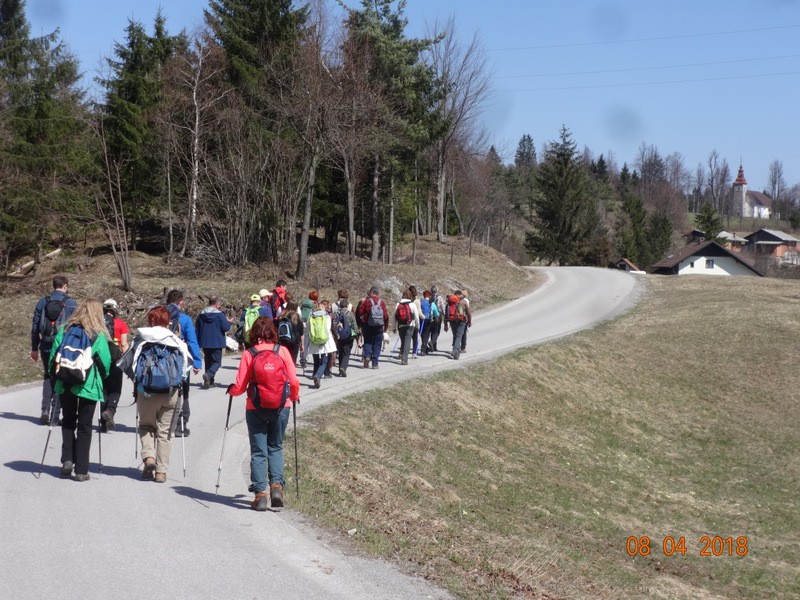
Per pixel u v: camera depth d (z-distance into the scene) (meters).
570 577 8.29
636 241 97.12
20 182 31.91
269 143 36.53
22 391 15.38
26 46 39.16
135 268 35.38
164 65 41.88
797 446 20.73
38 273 33.81
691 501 15.93
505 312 35.78
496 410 18.50
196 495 8.10
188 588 5.43
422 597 5.80
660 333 30.70
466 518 10.35
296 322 15.00
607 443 19.39
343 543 6.96
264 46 39.75
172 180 40.25
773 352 28.12
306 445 11.59
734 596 10.34
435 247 53.84
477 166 76.88
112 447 10.16
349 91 39.25
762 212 175.50
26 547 6.08
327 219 44.88
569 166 82.50
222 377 17.14
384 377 18.30
